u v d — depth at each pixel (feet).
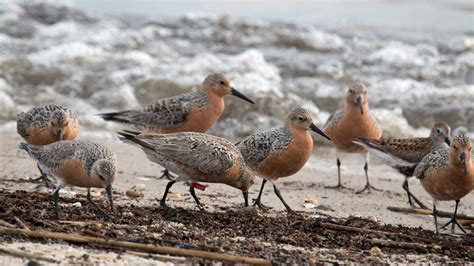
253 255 32.32
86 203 39.81
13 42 81.92
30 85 72.08
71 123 46.70
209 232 35.83
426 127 68.08
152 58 79.92
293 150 43.50
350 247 35.27
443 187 40.65
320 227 37.83
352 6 102.32
